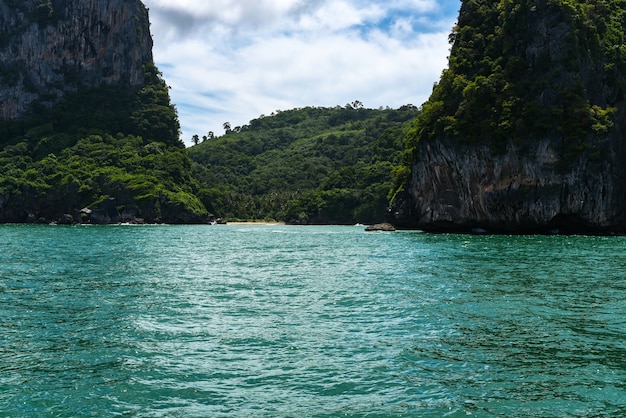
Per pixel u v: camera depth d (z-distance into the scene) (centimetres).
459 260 3562
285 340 1540
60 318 1825
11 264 3425
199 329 1673
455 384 1184
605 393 1127
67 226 11281
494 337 1557
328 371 1270
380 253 4294
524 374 1242
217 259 3962
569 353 1401
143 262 3666
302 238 7019
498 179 7219
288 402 1090
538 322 1738
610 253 4019
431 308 1966
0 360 1349
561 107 6981
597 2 7894
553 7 7356
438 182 7938
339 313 1908
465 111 7500
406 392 1140
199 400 1101
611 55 7438
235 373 1257
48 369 1284
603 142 6788
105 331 1645
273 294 2322
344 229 11119
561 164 6831
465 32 8356
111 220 12988
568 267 3119
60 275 2906
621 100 7256
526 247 4653
